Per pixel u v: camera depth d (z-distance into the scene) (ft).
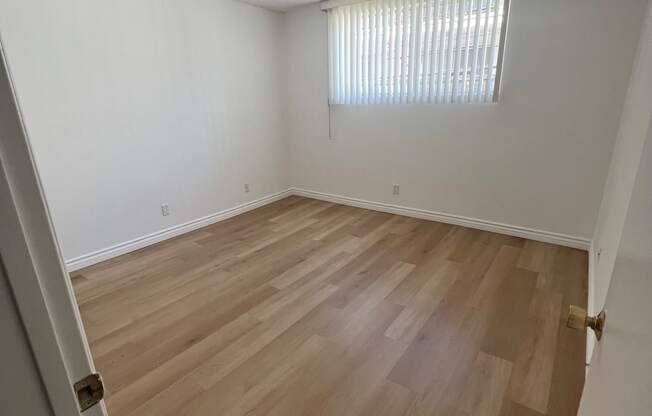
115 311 7.48
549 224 10.28
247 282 8.57
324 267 9.23
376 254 9.91
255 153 14.08
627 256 2.17
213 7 11.54
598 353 2.55
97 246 9.78
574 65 8.96
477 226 11.55
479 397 5.19
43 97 8.27
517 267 8.94
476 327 6.72
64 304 1.43
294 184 16.20
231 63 12.46
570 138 9.44
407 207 12.96
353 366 5.83
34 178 1.28
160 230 11.28
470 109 10.73
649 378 1.42
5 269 1.23
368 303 7.58
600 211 9.03
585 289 7.88
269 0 12.28
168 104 10.84
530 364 5.78
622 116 8.39
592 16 8.50
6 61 1.19
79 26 8.60
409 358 5.98
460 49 10.34
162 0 10.18
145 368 5.88
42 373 1.37
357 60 12.47
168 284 8.55
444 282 8.33
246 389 5.42
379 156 13.11
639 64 7.16
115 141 9.75
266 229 12.09
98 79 9.14
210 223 12.76
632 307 1.86
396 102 12.07
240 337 6.59
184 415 5.01
